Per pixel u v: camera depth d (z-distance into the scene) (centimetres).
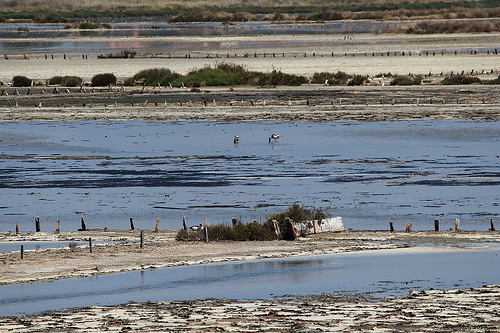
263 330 4878
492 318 5122
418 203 11719
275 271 7394
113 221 10906
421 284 6625
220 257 8212
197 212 11338
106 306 5972
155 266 7731
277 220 10075
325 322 5084
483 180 13538
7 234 10031
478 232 9544
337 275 7138
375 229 10144
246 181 13825
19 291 6638
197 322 5191
